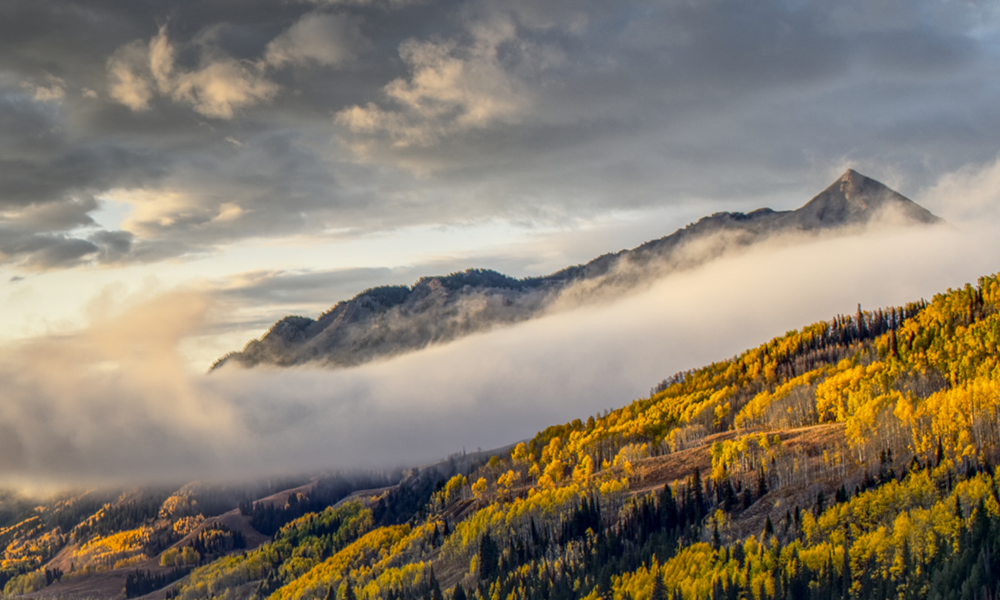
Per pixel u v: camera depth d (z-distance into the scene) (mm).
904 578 153250
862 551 164500
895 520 165750
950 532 159875
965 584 139875
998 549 147750
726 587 165875
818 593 155375
